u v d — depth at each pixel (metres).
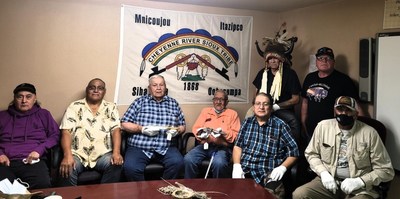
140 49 3.36
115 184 1.94
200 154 3.05
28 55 3.00
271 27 3.88
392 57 2.59
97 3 3.17
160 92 3.14
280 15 3.89
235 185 1.99
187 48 3.55
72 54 3.13
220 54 3.69
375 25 2.76
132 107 3.15
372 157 2.29
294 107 3.38
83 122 2.89
